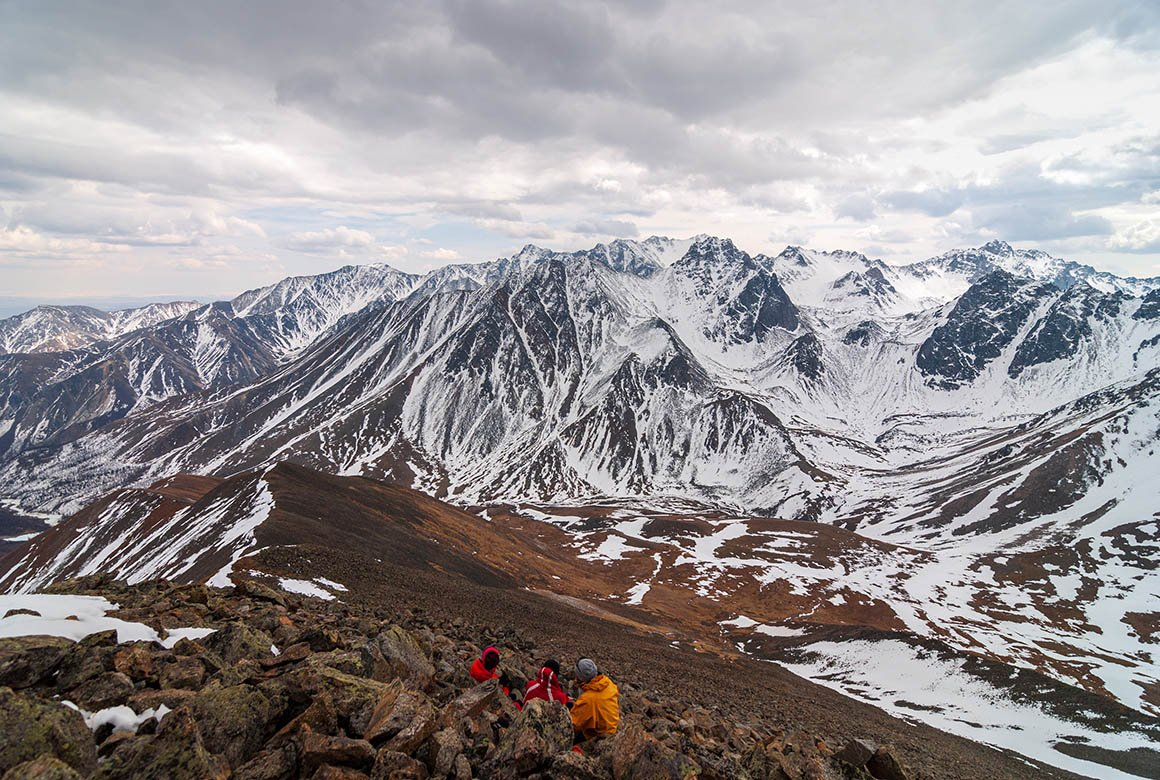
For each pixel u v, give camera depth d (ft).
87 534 499.92
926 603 483.10
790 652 329.11
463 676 47.42
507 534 491.72
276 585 150.51
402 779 25.72
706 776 35.81
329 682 31.53
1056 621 463.01
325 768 25.55
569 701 41.73
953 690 258.78
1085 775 181.98
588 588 428.15
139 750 22.84
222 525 285.84
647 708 60.70
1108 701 231.09
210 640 37.04
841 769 45.62
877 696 260.01
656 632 291.17
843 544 639.35
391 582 181.68
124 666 29.40
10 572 517.14
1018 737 215.92
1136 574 564.30
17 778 19.27
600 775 29.78
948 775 112.88
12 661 26.08
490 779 29.01
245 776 24.77
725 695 138.41
